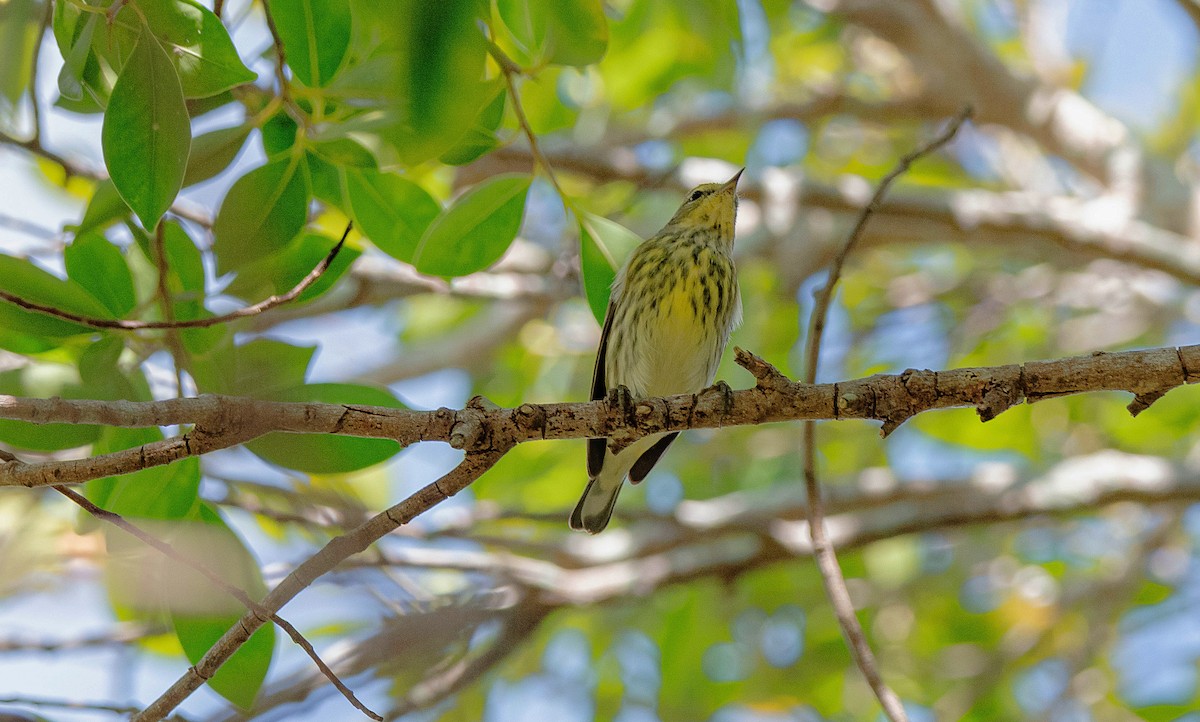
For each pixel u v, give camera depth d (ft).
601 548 40.55
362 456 21.91
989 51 50.34
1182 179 48.67
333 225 33.35
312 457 21.79
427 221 23.70
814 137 58.34
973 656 47.39
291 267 23.12
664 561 39.75
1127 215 45.78
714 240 34.53
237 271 21.98
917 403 20.88
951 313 53.93
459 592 34.60
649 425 21.02
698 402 21.18
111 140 18.20
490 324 50.80
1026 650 44.55
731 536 40.93
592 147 46.19
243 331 24.47
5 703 21.62
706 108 52.47
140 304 22.66
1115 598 43.42
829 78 55.93
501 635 35.94
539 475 50.14
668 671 47.26
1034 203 46.70
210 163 20.48
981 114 51.01
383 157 20.95
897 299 53.93
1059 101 49.93
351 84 19.34
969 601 49.26
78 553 34.86
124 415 18.15
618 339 33.12
